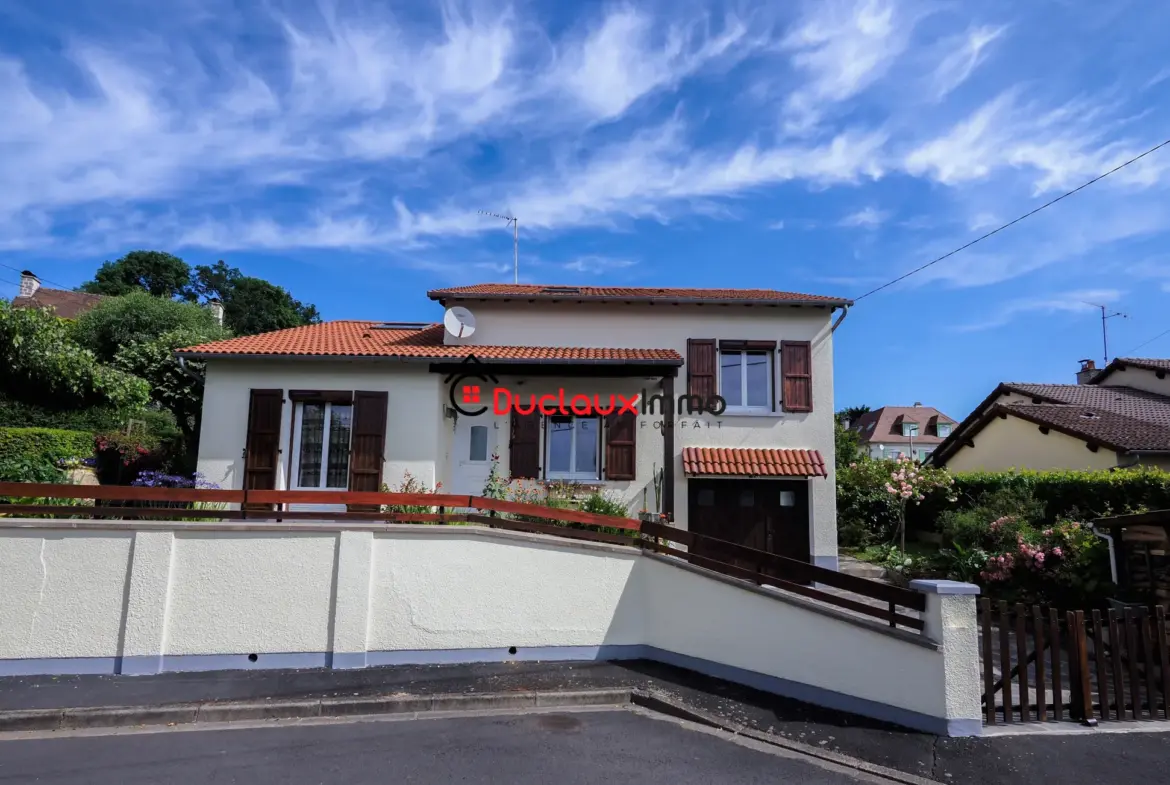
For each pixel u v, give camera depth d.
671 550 6.88
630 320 12.18
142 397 14.25
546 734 5.00
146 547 5.96
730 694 5.82
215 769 4.27
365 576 6.25
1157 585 7.82
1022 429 17.00
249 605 6.08
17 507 5.92
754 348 12.14
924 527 14.83
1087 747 4.89
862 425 52.00
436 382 10.93
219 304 23.78
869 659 5.48
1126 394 19.06
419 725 5.11
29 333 12.39
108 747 4.61
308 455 10.88
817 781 4.32
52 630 5.80
